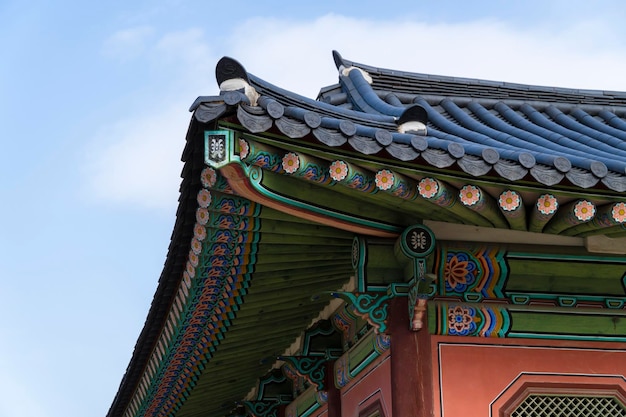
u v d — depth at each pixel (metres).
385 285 7.14
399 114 8.28
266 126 5.54
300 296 8.77
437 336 7.23
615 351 7.45
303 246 7.51
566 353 7.37
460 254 7.23
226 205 6.56
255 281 8.03
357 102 9.28
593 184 6.12
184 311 8.73
